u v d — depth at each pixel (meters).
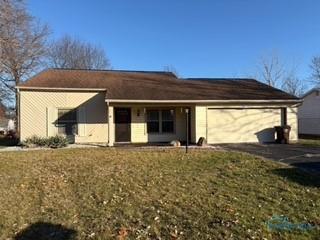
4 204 7.84
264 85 25.00
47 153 15.63
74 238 5.89
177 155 14.26
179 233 5.83
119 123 21.12
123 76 24.19
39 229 6.38
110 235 5.89
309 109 30.28
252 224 6.07
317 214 6.57
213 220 6.32
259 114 21.34
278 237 5.55
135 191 8.48
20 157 14.40
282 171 10.39
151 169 11.16
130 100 19.06
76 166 11.99
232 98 20.77
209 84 24.17
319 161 12.67
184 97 20.22
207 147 18.20
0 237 6.11
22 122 20.22
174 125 21.66
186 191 8.34
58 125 20.56
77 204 7.68
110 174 10.50
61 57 42.88
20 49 29.66
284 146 18.61
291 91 46.28
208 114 20.77
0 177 10.52
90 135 20.80
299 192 8.09
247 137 21.22
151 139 21.41
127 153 15.21
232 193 8.09
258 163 11.84
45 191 8.85
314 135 28.67
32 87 20.12
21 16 27.31
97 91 20.89
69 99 20.66
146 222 6.39
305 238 5.51
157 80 23.98
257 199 7.58
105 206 7.42
